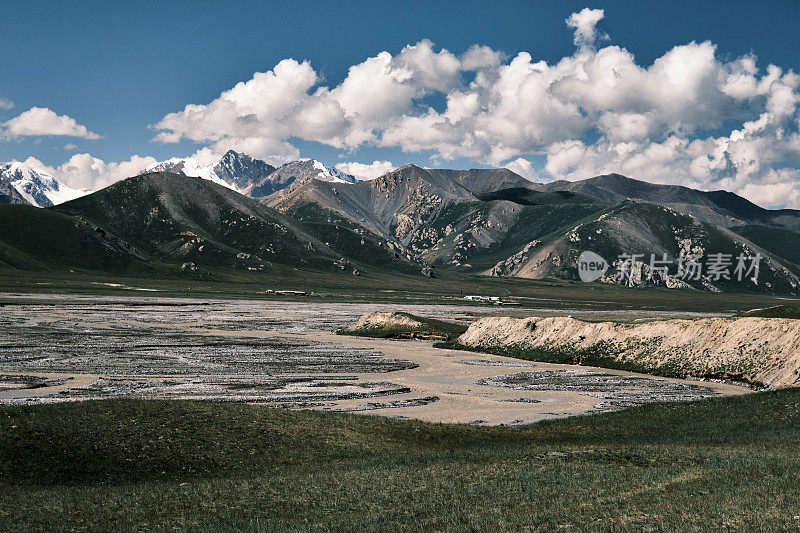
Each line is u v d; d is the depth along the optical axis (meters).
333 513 23.42
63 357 83.50
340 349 104.31
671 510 21.66
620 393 65.69
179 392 59.97
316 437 37.53
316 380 71.00
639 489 24.86
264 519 22.89
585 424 46.97
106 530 21.98
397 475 28.86
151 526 22.38
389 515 22.86
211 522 22.62
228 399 56.59
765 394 52.38
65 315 152.50
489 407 57.25
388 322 132.12
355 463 32.53
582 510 22.36
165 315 166.00
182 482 29.53
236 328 138.00
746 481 25.52
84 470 30.47
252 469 31.94
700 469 28.19
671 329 88.44
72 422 34.88
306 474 30.12
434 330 127.69
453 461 32.09
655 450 33.66
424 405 57.72
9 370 71.31
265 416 40.41
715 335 82.50
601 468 29.05
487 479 27.55
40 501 25.48
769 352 74.62
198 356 89.38
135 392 59.22
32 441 31.97
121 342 103.25
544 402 60.09
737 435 41.88
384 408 55.41
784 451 34.09
